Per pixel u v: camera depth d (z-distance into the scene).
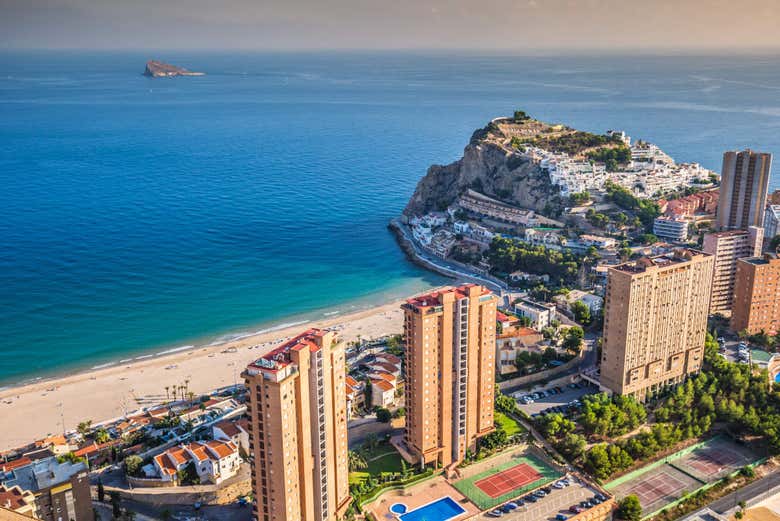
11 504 185.12
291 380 185.62
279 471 189.62
